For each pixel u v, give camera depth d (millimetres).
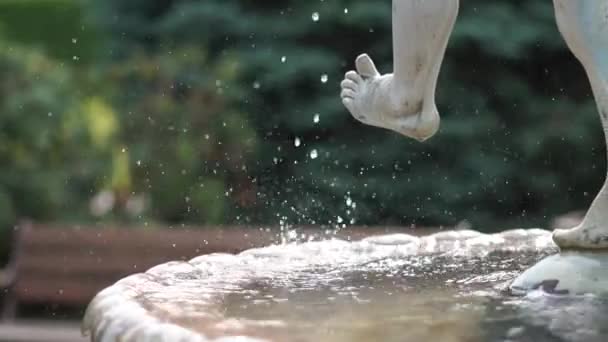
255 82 17141
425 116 6156
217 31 17703
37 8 25109
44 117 16641
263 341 4637
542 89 16984
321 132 16969
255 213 16844
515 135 16781
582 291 5828
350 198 16562
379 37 16953
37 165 16484
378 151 16578
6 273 14500
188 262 7082
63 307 14867
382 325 5281
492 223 16562
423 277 6676
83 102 17438
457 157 16516
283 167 17000
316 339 4992
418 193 16469
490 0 16766
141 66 17594
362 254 7637
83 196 16828
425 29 5973
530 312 5512
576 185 16906
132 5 18719
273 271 6910
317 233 11281
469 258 7434
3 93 16641
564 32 6160
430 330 5199
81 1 22906
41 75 17000
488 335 5102
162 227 14461
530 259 7352
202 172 17078
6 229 16141
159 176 16969
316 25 17047
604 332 5121
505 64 16812
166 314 5305
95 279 13805
